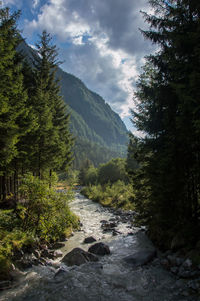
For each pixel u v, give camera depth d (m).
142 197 10.14
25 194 10.18
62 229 11.41
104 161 177.25
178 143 7.61
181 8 7.72
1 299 4.88
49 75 22.52
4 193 13.94
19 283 5.80
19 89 11.99
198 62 6.84
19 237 8.49
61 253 8.98
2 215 9.39
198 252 6.02
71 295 4.96
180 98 6.77
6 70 9.84
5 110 8.85
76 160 132.50
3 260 6.55
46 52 21.91
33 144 14.83
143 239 10.73
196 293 4.65
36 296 4.98
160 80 9.21
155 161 8.33
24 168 16.78
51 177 11.41
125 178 45.53
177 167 7.50
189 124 6.74
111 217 18.97
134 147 10.18
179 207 7.65
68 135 26.19
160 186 7.60
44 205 9.79
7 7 10.48
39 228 9.88
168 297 4.66
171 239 8.02
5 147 9.53
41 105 16.59
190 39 7.04
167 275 5.88
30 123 12.66
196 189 7.95
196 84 6.20
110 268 6.77
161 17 8.85
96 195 33.03
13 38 11.38
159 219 8.20
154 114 9.47
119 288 5.27
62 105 25.08
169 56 7.74
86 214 20.59
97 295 4.94
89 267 6.84
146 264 6.95
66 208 11.12
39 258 8.01
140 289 5.16
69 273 6.32
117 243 10.43
